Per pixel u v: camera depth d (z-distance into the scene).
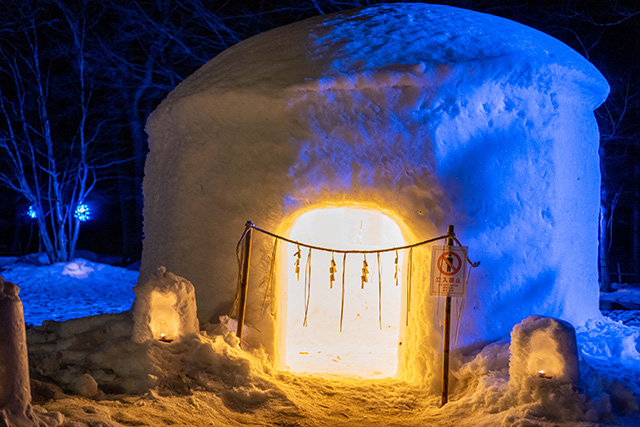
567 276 7.13
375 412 5.77
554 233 6.99
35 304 14.80
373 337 9.91
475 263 6.24
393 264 10.49
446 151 6.48
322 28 7.36
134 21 20.67
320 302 10.50
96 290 17.48
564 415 4.98
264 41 7.60
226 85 6.83
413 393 6.37
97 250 30.14
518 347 5.37
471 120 6.59
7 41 20.78
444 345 5.81
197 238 7.08
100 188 28.97
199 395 5.33
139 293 5.73
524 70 6.63
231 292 6.95
